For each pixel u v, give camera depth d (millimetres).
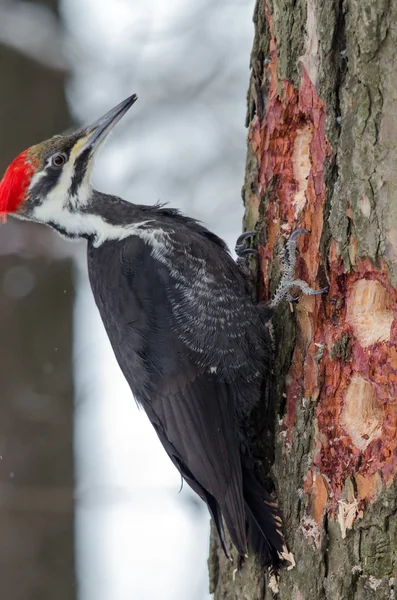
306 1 9180
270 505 9430
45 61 15695
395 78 8469
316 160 9172
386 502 8547
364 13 8516
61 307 15820
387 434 8594
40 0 15984
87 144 11336
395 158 8508
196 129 16625
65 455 15547
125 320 10633
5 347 15578
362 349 8828
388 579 8523
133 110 16281
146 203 16234
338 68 8828
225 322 10266
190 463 10219
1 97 15805
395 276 8547
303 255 9391
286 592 9273
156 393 10461
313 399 9195
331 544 8891
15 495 14789
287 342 9617
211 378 10281
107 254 10953
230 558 9922
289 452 9414
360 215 8719
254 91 10195
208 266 10523
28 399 15469
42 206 11258
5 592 14961
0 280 15656
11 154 15711
